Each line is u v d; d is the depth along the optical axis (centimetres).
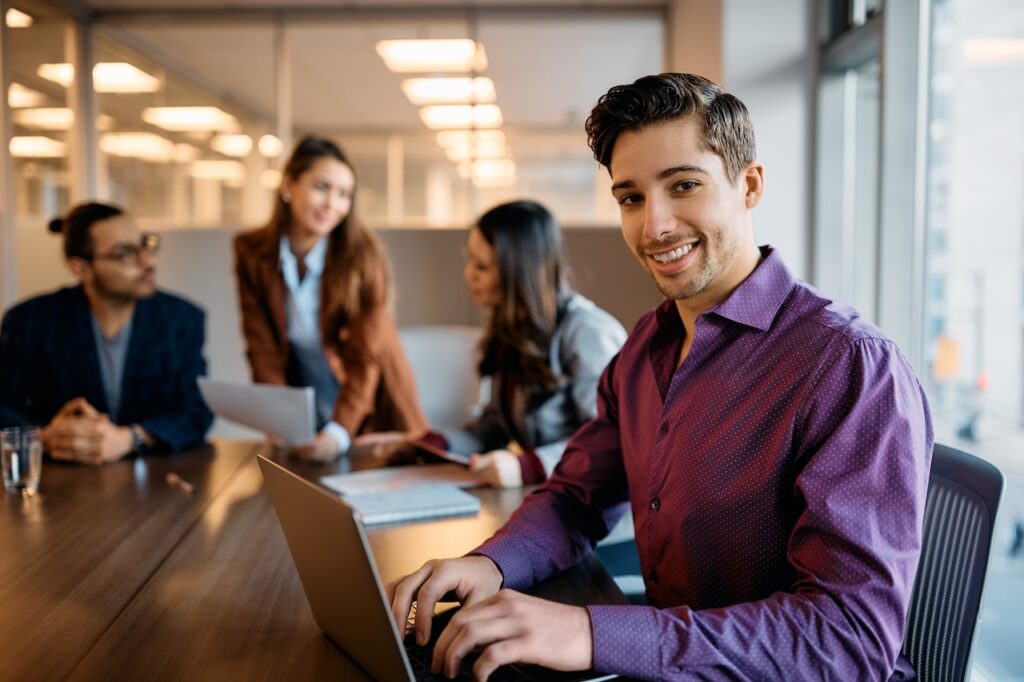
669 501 105
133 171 480
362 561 74
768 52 328
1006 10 224
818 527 87
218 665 91
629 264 405
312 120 608
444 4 459
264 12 465
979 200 240
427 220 580
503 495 161
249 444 213
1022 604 201
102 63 469
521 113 557
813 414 93
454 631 83
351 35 479
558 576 116
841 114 325
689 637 81
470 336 287
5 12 397
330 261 253
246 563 125
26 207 416
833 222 328
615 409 128
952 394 252
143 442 202
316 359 263
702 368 104
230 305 441
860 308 320
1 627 103
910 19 250
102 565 125
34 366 225
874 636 82
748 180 102
